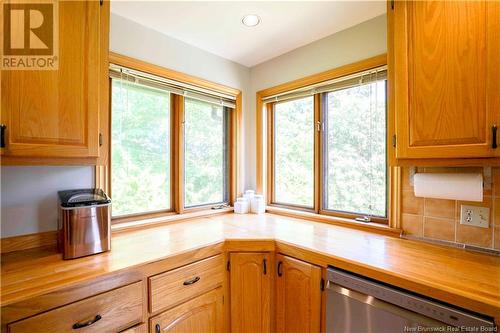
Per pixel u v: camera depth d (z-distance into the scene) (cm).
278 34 181
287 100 220
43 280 94
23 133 98
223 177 232
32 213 129
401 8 119
